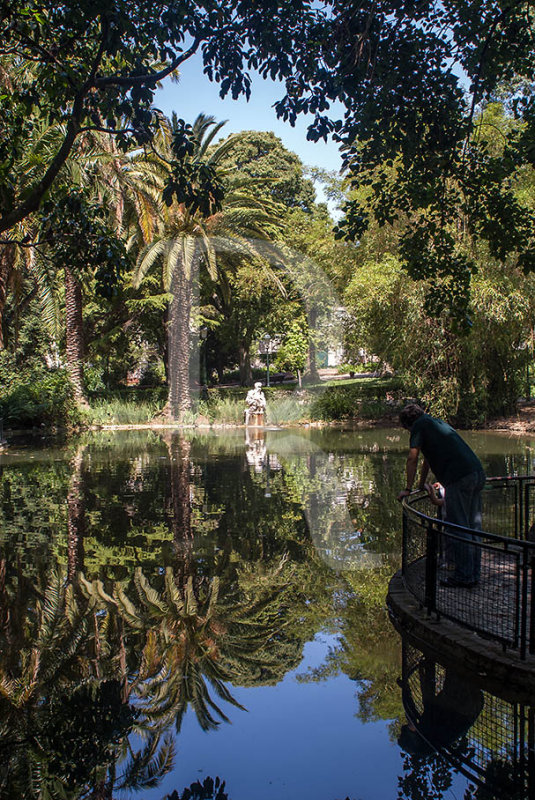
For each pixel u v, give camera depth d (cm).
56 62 484
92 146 1403
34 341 2345
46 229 648
